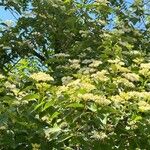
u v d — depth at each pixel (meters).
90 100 7.21
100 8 12.24
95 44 11.33
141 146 7.65
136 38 12.16
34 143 7.41
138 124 7.50
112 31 10.88
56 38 12.76
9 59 12.51
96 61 9.02
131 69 9.20
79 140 7.39
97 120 7.16
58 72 10.12
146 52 11.95
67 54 10.73
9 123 7.39
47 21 12.50
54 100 7.16
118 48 9.70
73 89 7.31
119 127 7.59
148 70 8.44
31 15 12.42
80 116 7.14
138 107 7.51
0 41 12.32
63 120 7.42
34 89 7.98
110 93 7.93
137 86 8.71
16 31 12.46
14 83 8.52
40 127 7.38
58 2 12.56
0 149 7.43
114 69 8.29
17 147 7.46
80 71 9.27
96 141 7.41
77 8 12.13
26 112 7.32
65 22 12.24
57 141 7.29
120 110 7.51
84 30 11.86
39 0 12.37
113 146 7.54
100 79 7.93
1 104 7.21
